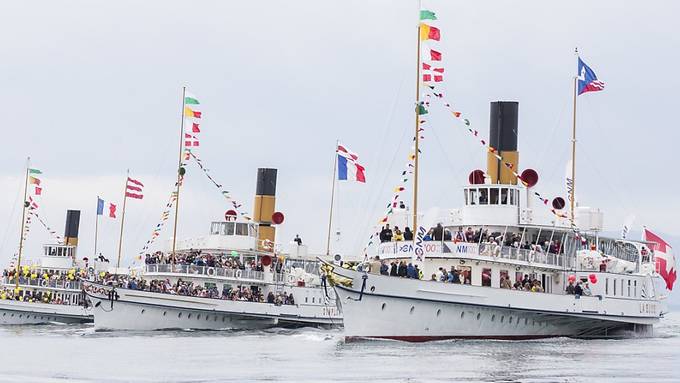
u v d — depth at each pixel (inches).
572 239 4227.4
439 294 3577.8
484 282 3806.6
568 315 3902.6
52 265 6299.2
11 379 2691.9
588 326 4116.6
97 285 4503.0
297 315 4928.6
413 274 3624.5
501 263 3833.7
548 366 2925.7
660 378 2684.5
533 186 4212.6
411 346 3462.1
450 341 3631.9
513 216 4037.9
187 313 4660.4
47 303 5541.3
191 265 4810.5
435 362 2997.0
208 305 4677.7
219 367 2965.1
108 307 4525.1
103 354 3417.8
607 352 3420.3
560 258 4030.5
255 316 4788.4
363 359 3083.2
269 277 5002.5
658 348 3636.8
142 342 3986.2
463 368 2861.7
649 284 4382.4
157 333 4515.3
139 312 4566.9
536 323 3902.6
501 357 3149.6
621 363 3043.8
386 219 3900.1
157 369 2928.2
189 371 2864.2
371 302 3496.6
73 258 6574.8
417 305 3553.2
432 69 3772.1
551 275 4033.0
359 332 3508.9
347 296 3499.0
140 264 5634.8
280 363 3048.7
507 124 4180.6
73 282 5777.6
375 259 3850.9
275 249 5418.3
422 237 3663.9
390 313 3518.7
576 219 4367.6
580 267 4106.8
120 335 4411.9
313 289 5098.4
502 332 3779.5
